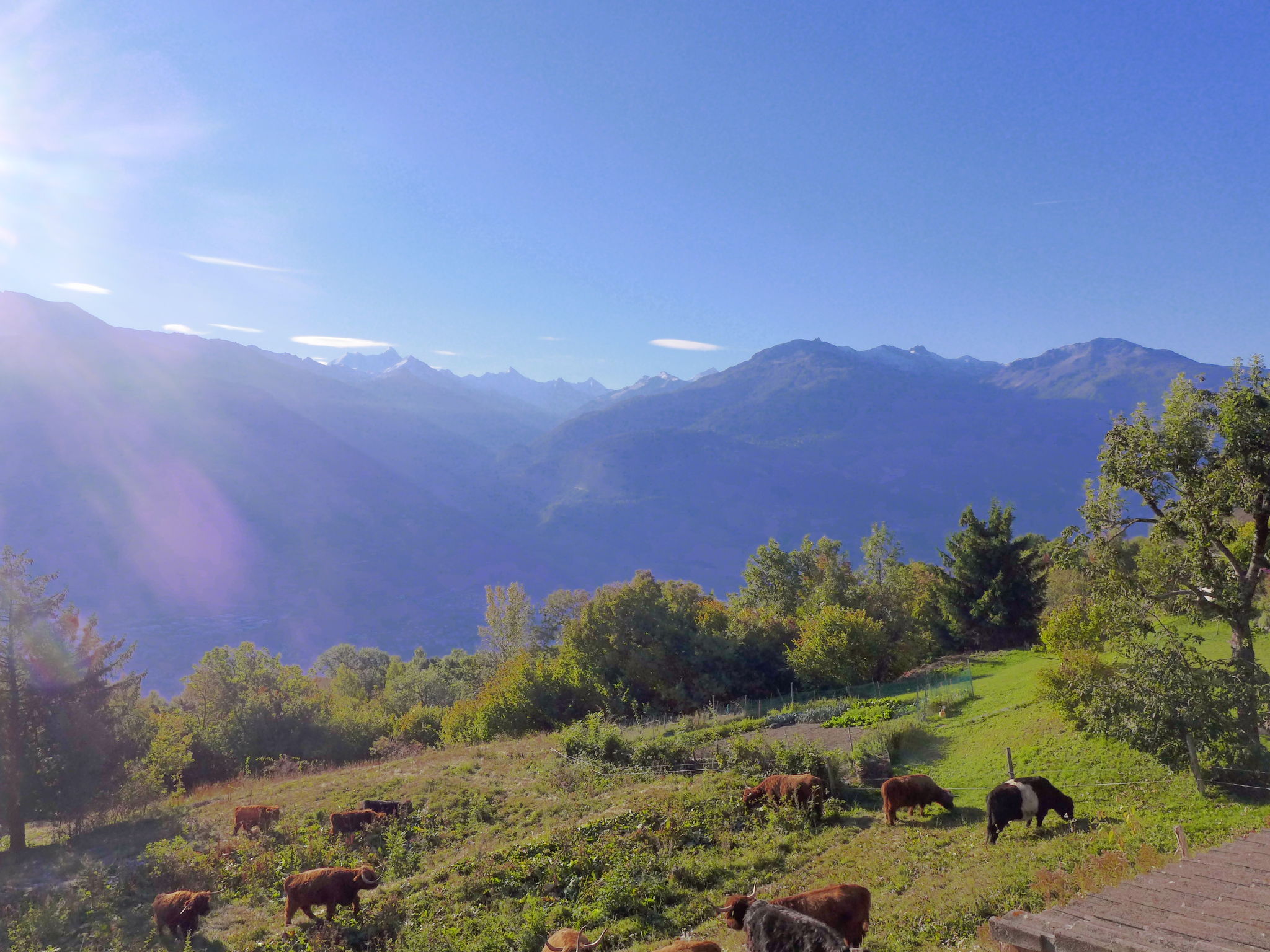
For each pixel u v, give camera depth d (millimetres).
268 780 37156
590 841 20016
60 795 27109
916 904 13484
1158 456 19297
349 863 21406
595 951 14320
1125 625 20531
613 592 52375
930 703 32688
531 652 73875
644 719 45094
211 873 21406
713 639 48938
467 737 54750
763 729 34219
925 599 59875
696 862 18000
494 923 16016
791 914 8445
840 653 43969
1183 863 12023
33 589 28531
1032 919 10164
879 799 21922
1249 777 16844
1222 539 19219
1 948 17406
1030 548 55750
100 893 20234
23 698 27500
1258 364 18344
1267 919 9031
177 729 38812
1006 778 21531
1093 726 19672
